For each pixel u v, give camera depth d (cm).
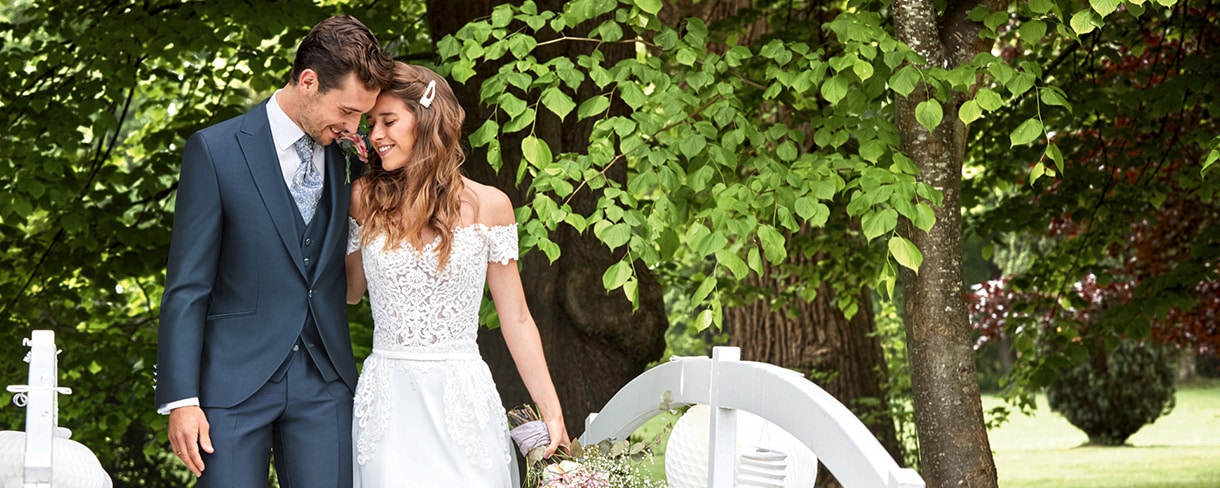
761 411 258
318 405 279
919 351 388
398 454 280
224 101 678
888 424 897
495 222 293
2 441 247
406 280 281
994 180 677
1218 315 843
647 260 371
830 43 452
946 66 399
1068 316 667
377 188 283
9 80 584
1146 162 652
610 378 482
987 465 381
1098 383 1581
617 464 309
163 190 644
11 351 600
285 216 273
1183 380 2817
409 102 278
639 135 395
